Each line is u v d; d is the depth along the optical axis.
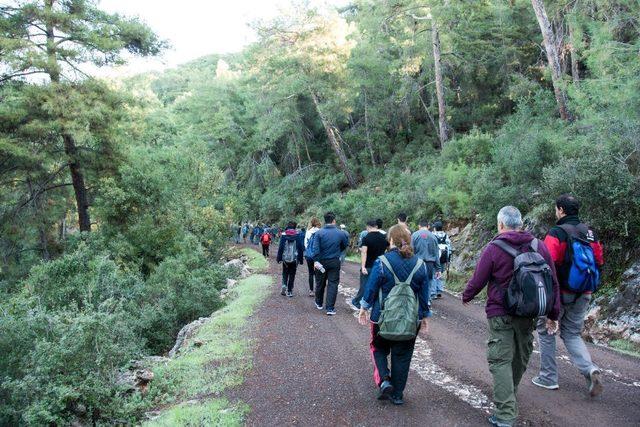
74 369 5.73
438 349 7.33
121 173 19.98
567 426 4.43
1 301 10.38
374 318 4.77
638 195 9.06
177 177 20.98
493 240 4.49
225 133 45.75
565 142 12.40
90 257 13.84
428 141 31.75
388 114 34.56
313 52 30.09
